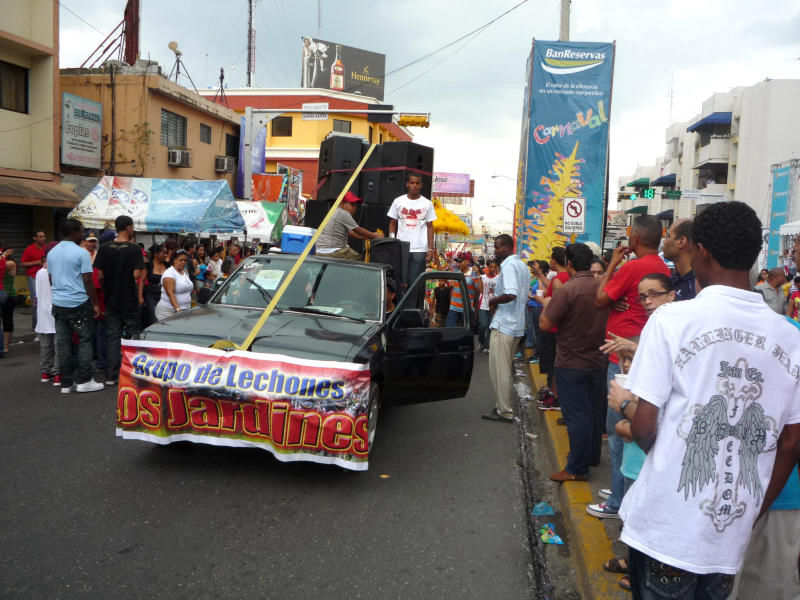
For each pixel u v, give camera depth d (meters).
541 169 11.30
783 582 2.49
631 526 2.11
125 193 14.55
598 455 5.34
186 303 8.76
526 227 11.41
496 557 3.90
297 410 4.52
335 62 47.91
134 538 3.87
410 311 5.72
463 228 21.12
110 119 20.16
